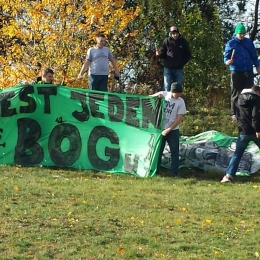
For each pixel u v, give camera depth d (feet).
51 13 59.88
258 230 28.84
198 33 69.92
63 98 44.52
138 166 42.39
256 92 40.57
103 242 26.25
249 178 43.34
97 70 48.24
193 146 46.16
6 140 44.32
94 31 60.44
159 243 26.32
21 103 44.50
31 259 24.23
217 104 68.13
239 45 49.26
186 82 69.31
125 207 32.09
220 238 27.48
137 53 70.38
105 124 43.75
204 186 39.22
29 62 60.64
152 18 70.54
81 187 36.58
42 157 44.21
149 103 42.78
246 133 40.96
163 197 34.83
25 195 33.81
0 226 27.96
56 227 28.02
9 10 60.90
